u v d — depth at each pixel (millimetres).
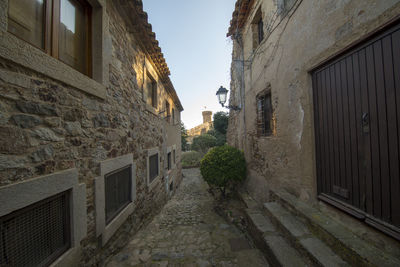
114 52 2697
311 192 2459
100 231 2160
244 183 5367
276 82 3311
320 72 2283
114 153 2637
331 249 1819
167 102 7375
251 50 4648
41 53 1454
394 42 1404
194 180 11258
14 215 1292
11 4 1369
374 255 1483
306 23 2420
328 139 2184
